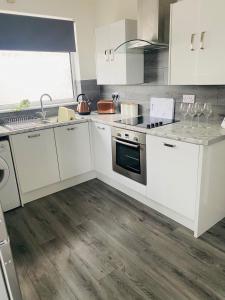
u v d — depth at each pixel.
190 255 1.96
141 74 3.09
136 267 1.86
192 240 2.13
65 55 3.62
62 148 3.05
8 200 2.73
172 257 1.95
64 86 3.71
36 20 3.13
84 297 1.63
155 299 1.59
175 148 2.13
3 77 3.16
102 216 2.57
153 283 1.71
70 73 3.73
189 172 2.07
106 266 1.89
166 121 2.74
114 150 2.92
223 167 2.18
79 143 3.20
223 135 2.02
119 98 3.59
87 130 3.24
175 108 2.85
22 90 3.34
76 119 3.13
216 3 1.92
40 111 3.39
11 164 2.67
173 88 2.82
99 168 3.33
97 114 3.47
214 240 2.12
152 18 2.50
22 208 2.81
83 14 3.49
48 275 1.83
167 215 2.50
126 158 2.79
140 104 3.28
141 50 2.88
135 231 2.29
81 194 3.08
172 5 2.24
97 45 3.25
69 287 1.72
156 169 2.40
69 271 1.86
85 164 3.34
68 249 2.10
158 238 2.18
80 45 3.56
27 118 3.29
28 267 1.91
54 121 3.17
